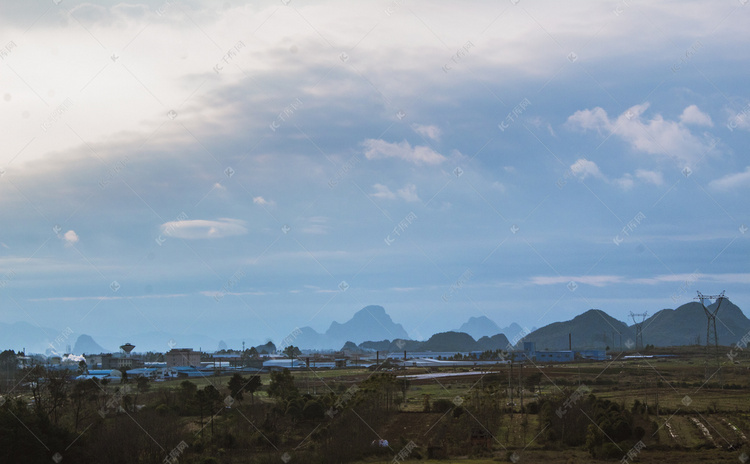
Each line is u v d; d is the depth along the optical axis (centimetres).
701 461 9100
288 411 11888
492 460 9506
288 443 10462
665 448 10019
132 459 9000
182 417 12619
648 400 14825
